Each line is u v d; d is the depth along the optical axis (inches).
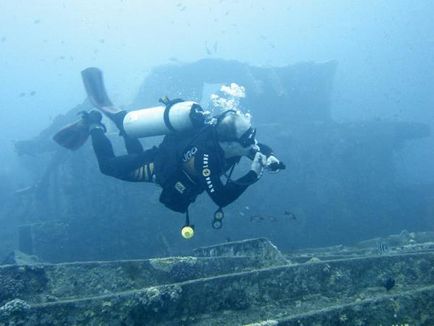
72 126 159.3
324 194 519.8
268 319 116.0
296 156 516.1
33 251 398.0
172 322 113.7
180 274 141.7
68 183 429.4
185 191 124.2
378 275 140.6
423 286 137.7
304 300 127.7
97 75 168.2
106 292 128.7
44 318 104.7
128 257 414.6
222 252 191.9
